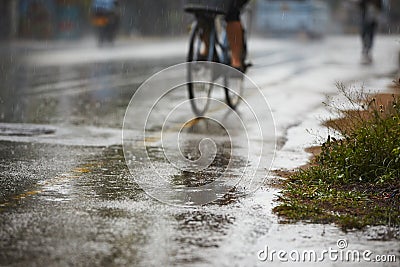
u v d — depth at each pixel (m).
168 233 7.08
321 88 20.64
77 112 15.52
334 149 9.77
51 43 44.19
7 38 43.88
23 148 11.36
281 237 7.03
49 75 24.31
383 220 7.62
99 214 7.70
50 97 18.17
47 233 7.01
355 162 9.34
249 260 6.39
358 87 18.67
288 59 33.81
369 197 8.55
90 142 11.98
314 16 57.38
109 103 17.11
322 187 8.96
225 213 7.85
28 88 20.19
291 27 56.94
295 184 9.20
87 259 6.31
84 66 28.39
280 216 7.75
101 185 9.03
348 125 10.91
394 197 8.52
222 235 7.06
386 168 9.17
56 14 48.25
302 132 13.14
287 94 19.16
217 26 14.80
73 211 7.80
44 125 13.72
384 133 9.59
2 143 11.74
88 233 7.03
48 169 9.88
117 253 6.48
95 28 47.25
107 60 31.88
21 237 6.88
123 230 7.15
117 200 8.30
